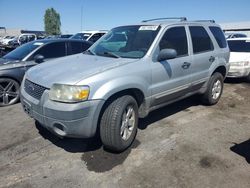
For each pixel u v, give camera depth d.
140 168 3.19
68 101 2.97
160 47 4.03
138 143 3.84
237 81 8.71
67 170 3.16
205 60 5.03
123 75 3.39
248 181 2.96
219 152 3.60
